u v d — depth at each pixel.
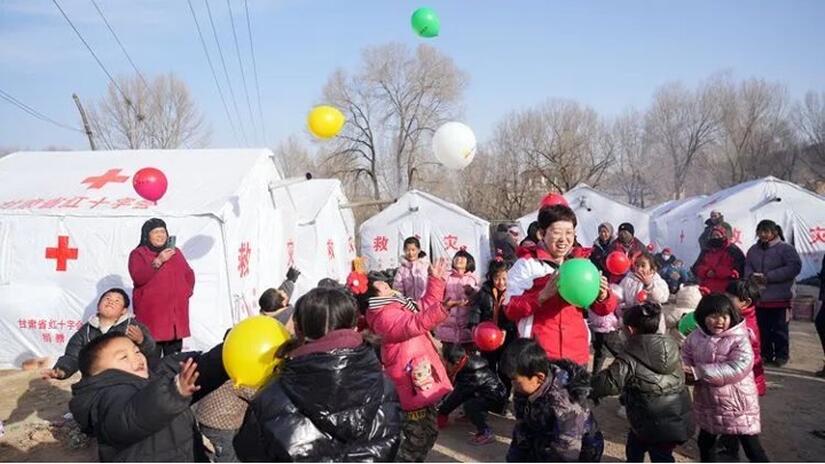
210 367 2.70
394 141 40.97
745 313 5.76
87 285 8.59
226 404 4.14
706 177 45.03
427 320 3.79
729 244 8.07
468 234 17.28
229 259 8.73
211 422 4.14
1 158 11.06
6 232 8.66
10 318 8.66
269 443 2.36
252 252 9.69
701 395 4.47
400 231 17.72
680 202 23.19
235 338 2.49
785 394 6.73
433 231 17.53
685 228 17.80
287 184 10.56
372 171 41.16
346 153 40.84
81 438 5.66
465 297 7.40
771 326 7.96
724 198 16.39
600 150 38.75
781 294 7.80
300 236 12.70
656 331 4.04
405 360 4.14
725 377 4.25
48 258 8.62
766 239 7.88
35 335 8.67
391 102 39.94
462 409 6.47
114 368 2.71
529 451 3.36
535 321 3.83
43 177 9.98
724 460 4.87
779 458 5.02
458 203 39.41
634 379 3.97
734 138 43.19
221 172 9.71
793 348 8.95
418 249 8.70
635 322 4.04
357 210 40.81
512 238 11.98
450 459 5.20
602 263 8.27
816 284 14.74
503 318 6.38
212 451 5.00
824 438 5.43
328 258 13.39
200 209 8.58
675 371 3.98
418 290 8.42
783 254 7.78
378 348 4.50
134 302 6.21
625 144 44.78
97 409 2.51
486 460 5.18
